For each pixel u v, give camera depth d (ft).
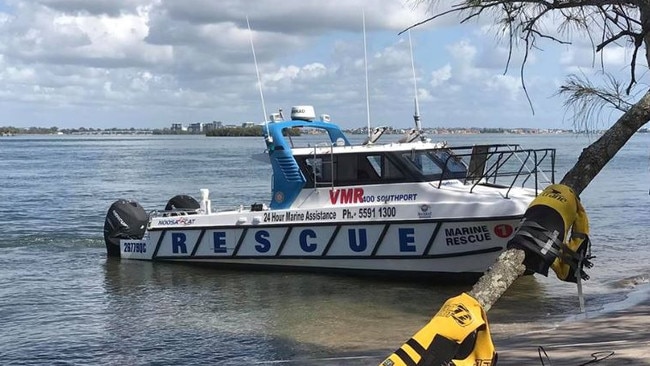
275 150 40.75
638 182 115.65
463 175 38.04
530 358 19.62
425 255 36.52
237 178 127.24
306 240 39.81
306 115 42.22
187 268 43.98
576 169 7.82
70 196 96.32
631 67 11.50
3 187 111.34
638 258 45.44
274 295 35.68
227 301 34.78
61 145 440.04
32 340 28.12
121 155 256.52
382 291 35.88
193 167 167.12
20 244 55.26
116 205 48.47
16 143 513.45
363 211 37.88
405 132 40.52
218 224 42.86
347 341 26.76
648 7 9.70
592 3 11.28
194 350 26.23
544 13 12.32
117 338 28.27
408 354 6.68
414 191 37.27
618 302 32.32
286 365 23.45
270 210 41.01
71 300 35.81
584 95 13.62
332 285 37.50
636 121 7.74
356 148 38.58
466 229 35.19
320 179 39.68
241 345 26.73
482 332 6.83
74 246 54.29
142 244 46.60
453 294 35.06
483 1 12.32
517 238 6.93
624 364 17.49
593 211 73.61
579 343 22.08
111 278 41.47
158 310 33.27
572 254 6.99
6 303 35.04
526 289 35.60
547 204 7.05
